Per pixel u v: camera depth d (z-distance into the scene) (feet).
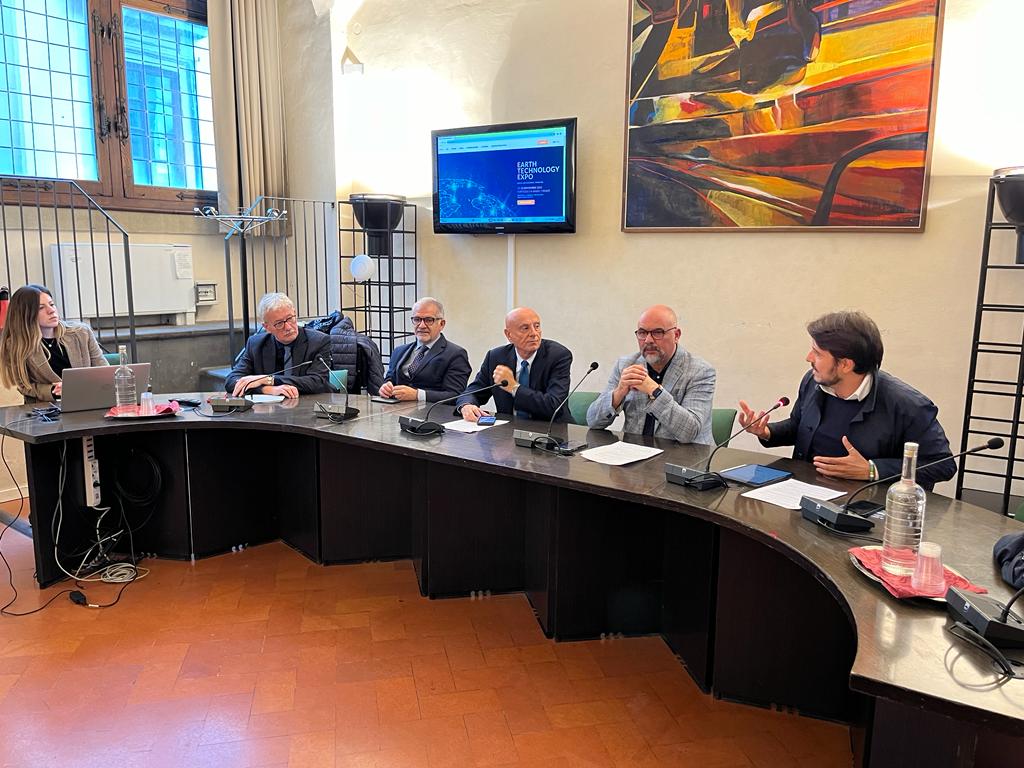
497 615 9.25
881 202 12.39
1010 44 11.43
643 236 14.66
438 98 16.90
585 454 8.22
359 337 13.96
